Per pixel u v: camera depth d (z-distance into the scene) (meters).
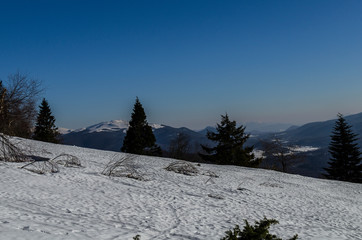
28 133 37.16
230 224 10.95
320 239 10.18
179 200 14.49
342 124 59.34
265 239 6.61
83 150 35.53
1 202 9.21
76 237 6.50
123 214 10.44
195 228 9.78
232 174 30.02
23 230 6.25
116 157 29.86
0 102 21.61
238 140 57.38
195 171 26.52
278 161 57.69
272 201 17.64
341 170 57.91
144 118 58.47
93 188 14.58
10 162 17.97
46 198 11.12
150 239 7.85
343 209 17.84
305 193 23.16
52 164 18.16
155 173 23.41
